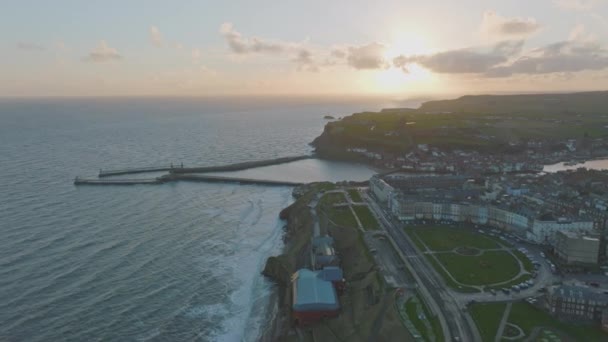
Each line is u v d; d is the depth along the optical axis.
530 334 136.50
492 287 168.62
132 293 180.62
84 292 178.50
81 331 152.88
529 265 188.00
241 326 163.38
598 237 195.62
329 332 153.75
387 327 144.88
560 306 146.75
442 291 166.25
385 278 177.88
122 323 159.38
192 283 193.00
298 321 163.00
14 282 183.62
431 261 194.12
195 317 167.12
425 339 136.00
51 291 178.00
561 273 180.25
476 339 135.12
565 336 135.62
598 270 183.75
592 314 143.88
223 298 182.38
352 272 193.38
